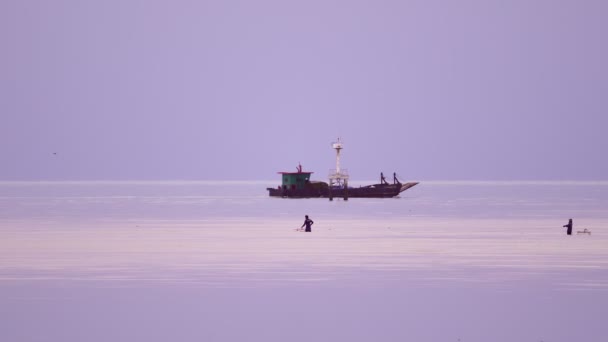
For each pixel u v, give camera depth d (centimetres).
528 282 19275
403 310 16188
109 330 14588
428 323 15162
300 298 17325
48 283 19050
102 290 18138
